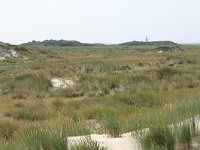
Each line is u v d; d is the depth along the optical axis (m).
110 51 114.19
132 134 8.49
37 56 74.75
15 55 70.94
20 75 28.75
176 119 9.26
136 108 17.56
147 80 27.75
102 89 25.69
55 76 30.22
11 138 11.48
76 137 8.98
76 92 25.42
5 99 23.67
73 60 59.47
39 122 13.98
